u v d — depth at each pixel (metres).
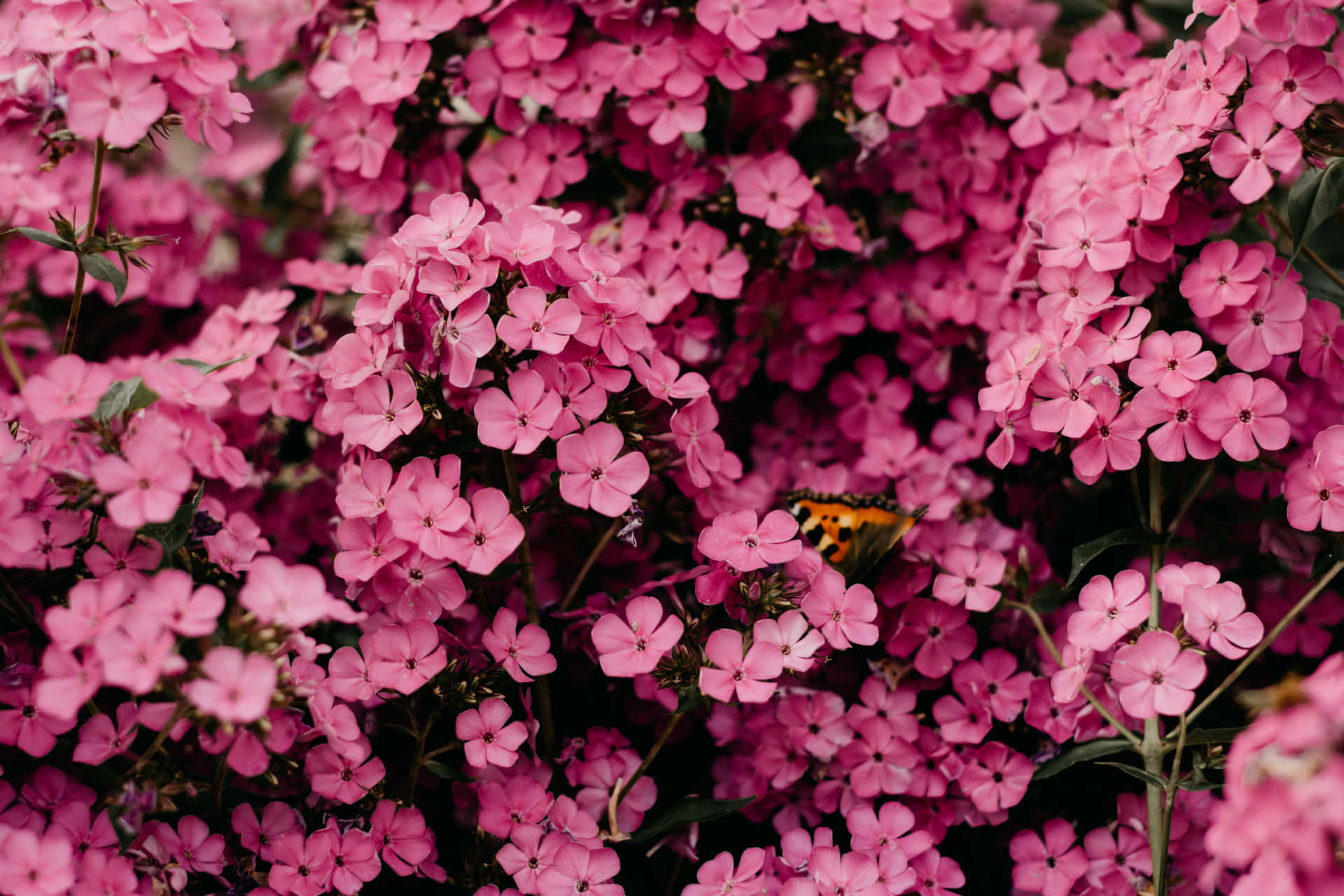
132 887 0.76
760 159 0.90
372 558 0.79
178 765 0.79
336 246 1.01
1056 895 0.83
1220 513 0.88
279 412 0.87
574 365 0.79
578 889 0.78
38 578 0.80
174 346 0.96
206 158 1.02
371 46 0.88
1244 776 0.69
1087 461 0.81
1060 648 0.86
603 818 0.82
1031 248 0.85
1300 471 0.79
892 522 0.83
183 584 0.74
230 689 0.73
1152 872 0.81
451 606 0.80
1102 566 0.89
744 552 0.79
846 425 0.93
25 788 0.78
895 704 0.84
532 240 0.79
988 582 0.84
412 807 0.80
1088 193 0.83
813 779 0.85
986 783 0.84
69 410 0.77
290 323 0.94
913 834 0.82
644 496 0.86
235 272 1.01
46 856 0.75
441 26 0.88
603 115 0.90
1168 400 0.79
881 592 0.85
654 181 0.91
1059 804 0.86
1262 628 0.77
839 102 0.92
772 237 0.91
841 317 0.93
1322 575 0.82
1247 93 0.79
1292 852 0.68
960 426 0.92
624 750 0.82
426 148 0.92
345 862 0.79
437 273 0.78
